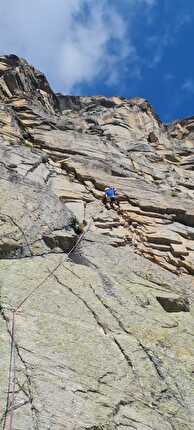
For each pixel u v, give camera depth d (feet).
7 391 37.50
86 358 43.88
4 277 51.11
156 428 39.60
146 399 42.27
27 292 49.83
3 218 58.39
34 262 55.47
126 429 38.29
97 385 41.37
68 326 47.14
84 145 117.60
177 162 150.30
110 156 117.39
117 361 44.96
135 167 120.16
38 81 183.21
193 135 199.52
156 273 65.57
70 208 80.43
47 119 125.29
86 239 66.08
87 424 37.14
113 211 86.43
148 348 48.29
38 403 37.40
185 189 122.42
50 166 94.99
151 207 90.27
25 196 64.18
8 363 40.09
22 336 43.62
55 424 36.19
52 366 41.42
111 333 48.57
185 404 43.57
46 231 60.39
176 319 55.36
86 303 51.55
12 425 34.94
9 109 120.26
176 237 82.84
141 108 190.80
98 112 185.57
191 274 75.31
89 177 95.04
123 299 55.01
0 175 66.69
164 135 188.75
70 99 202.18
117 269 61.72
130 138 161.89
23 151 90.84
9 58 165.99
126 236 77.05
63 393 39.11
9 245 55.62
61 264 56.95
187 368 47.85
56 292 51.47
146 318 53.16
